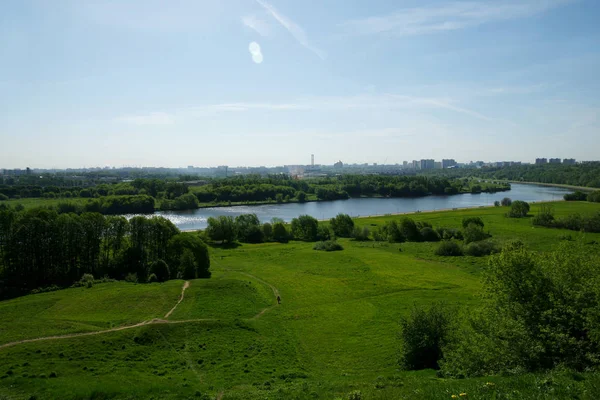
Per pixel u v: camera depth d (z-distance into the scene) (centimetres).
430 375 3506
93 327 4934
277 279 8425
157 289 6712
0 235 8131
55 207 17262
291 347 4938
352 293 7344
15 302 6388
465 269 9144
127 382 3641
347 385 3278
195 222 17600
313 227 14088
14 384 3434
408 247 12006
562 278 3359
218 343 4831
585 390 1934
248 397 3150
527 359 2891
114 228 9381
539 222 13850
